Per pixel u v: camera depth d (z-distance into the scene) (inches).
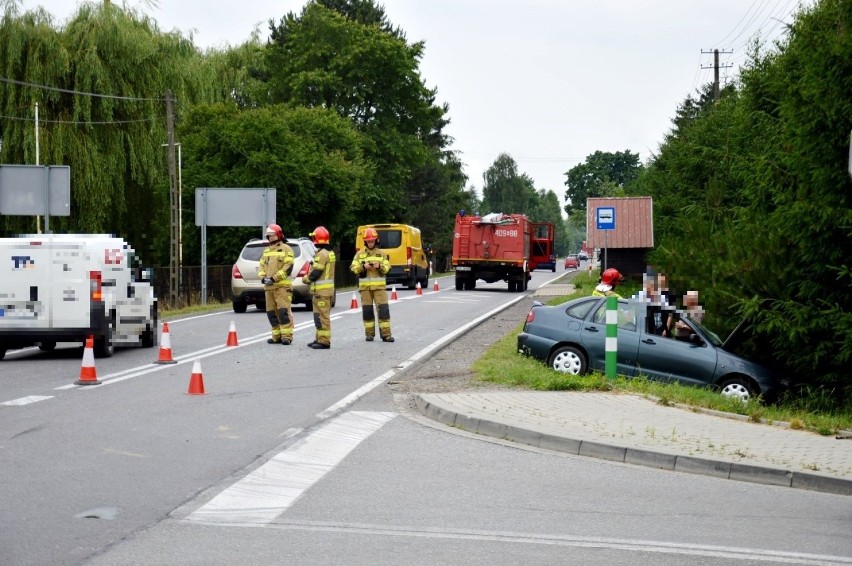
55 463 337.1
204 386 527.2
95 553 234.8
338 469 339.0
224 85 2070.6
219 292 1519.4
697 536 263.6
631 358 609.9
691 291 707.4
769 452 368.5
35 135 1401.3
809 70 659.4
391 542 249.9
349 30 2591.0
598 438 381.1
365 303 789.9
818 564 240.4
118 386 530.0
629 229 1557.6
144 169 1528.1
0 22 1429.6
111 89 1492.4
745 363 606.2
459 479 327.0
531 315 635.5
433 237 3464.6
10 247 639.1
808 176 671.8
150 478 317.1
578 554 242.8
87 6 1517.0
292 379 566.6
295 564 229.3
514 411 438.9
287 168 1800.0
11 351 727.1
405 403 487.8
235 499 292.5
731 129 1208.8
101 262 654.5
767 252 689.0
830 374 660.1
